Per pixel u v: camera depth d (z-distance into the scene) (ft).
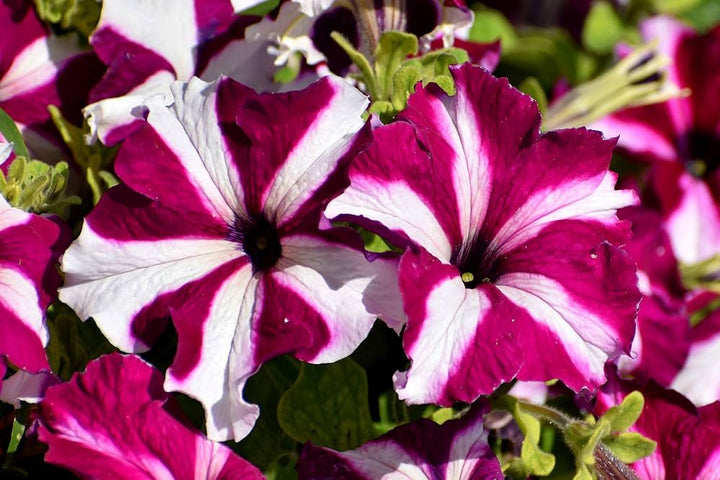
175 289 1.37
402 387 1.32
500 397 1.48
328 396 1.47
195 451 1.37
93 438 1.35
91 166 1.51
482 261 1.43
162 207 1.38
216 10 1.51
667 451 1.52
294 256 1.37
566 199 1.43
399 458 1.40
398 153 1.37
